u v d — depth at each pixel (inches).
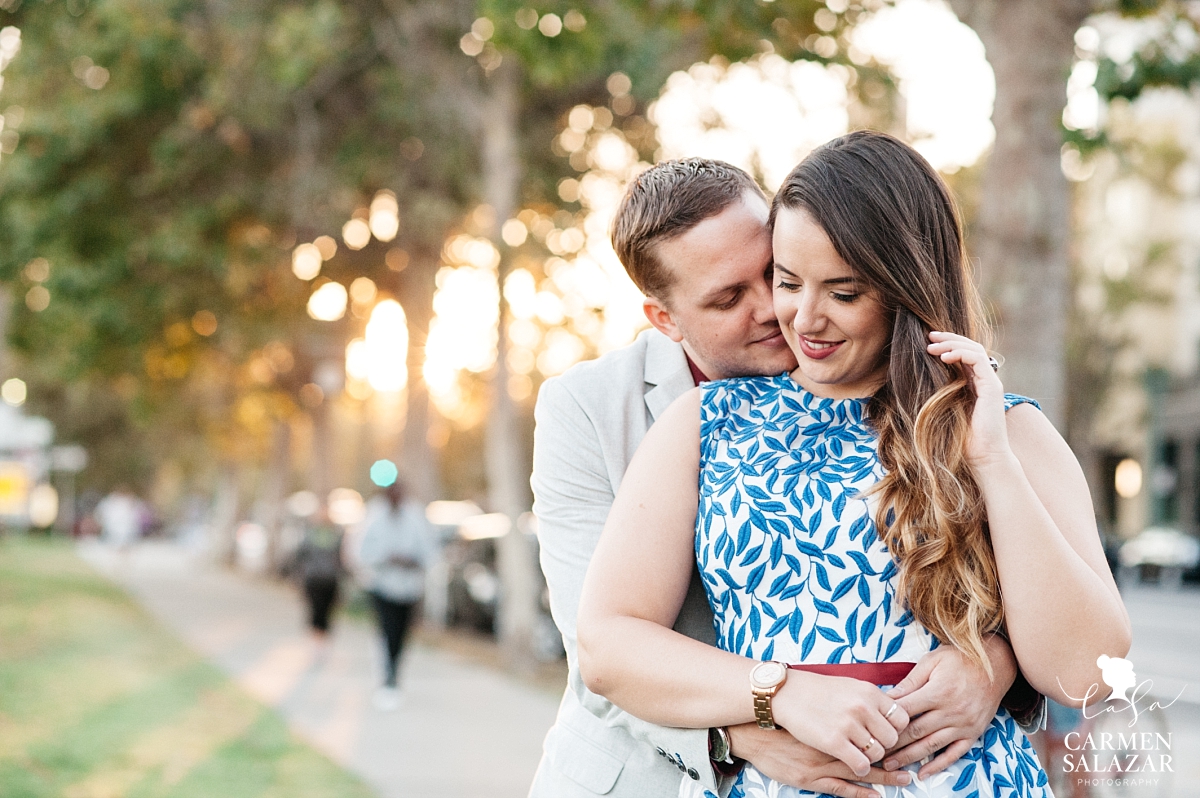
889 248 70.4
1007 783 71.1
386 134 675.4
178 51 652.7
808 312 72.5
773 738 69.7
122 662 486.3
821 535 71.8
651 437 79.4
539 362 712.4
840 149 73.1
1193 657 597.6
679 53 521.3
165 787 259.1
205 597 960.3
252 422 1348.4
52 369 948.6
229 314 797.9
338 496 1641.2
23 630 581.0
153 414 1162.0
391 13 576.7
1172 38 251.1
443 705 425.1
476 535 753.0
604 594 74.6
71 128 676.7
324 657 531.2
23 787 248.2
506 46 343.9
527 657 524.1
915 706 67.6
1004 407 71.9
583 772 87.0
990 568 69.4
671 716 71.7
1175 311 1440.7
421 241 743.1
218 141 695.1
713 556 74.2
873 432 74.5
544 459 89.7
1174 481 1460.4
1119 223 1169.4
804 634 71.3
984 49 277.1
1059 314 269.9
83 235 728.3
